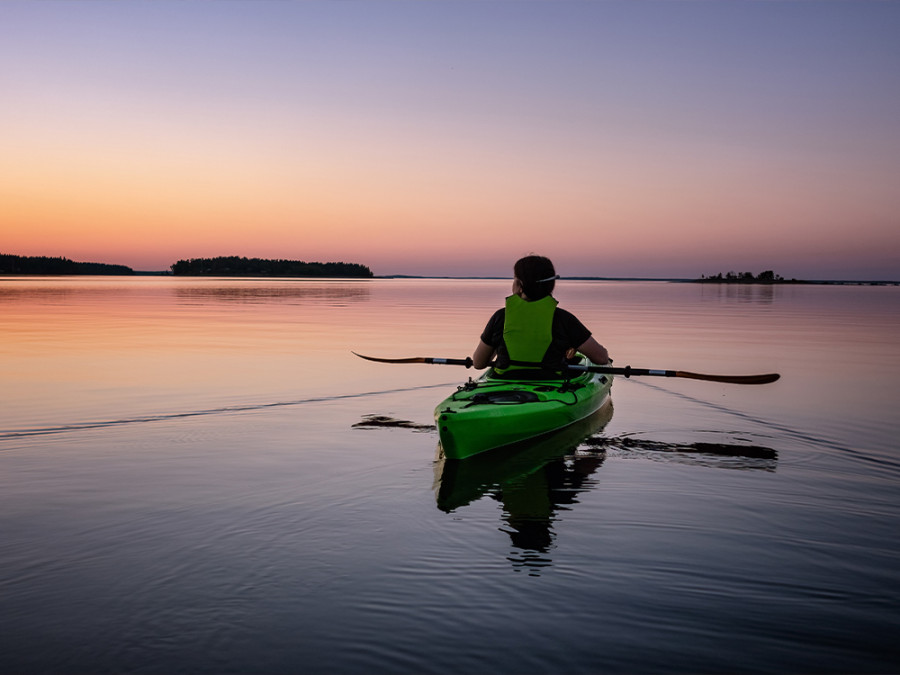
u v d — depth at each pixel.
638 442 5.62
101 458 4.96
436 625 2.42
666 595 2.65
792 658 2.20
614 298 42.78
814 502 3.91
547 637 2.33
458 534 3.38
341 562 3.00
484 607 2.56
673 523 3.54
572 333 6.21
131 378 8.82
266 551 3.14
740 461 4.93
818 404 7.28
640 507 3.83
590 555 3.08
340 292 52.41
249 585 2.76
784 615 2.49
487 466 4.83
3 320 19.03
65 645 2.29
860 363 10.54
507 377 6.35
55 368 9.66
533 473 4.61
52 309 24.58
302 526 3.50
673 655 2.21
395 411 6.91
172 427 6.07
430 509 3.80
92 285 66.88
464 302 34.59
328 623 2.44
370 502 3.94
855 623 2.43
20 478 4.41
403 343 13.32
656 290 70.31
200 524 3.52
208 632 2.38
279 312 24.12
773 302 36.12
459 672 2.12
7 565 2.97
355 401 7.44
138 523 3.53
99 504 3.86
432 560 3.03
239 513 3.70
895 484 4.30
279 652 2.25
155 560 3.03
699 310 27.22
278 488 4.21
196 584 2.77
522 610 2.53
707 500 3.96
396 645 2.28
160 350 11.89
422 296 44.84
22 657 2.22
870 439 5.66
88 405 7.04
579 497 4.04
